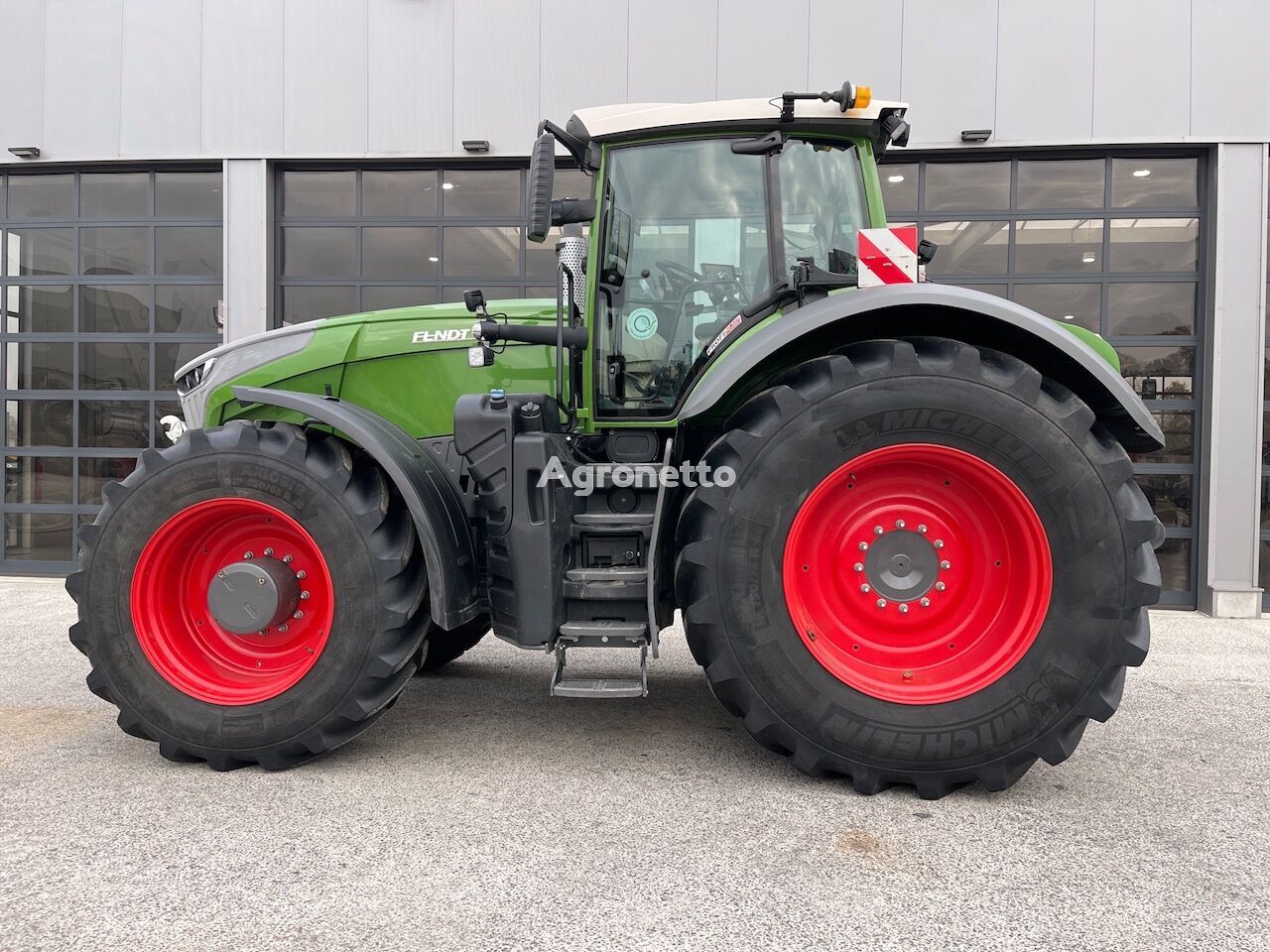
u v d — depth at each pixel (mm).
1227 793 2340
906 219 6613
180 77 6816
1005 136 6305
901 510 2434
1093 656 2225
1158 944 1563
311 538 2457
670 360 2871
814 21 6348
